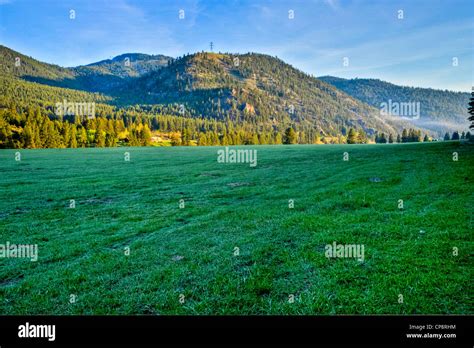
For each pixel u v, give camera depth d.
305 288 6.58
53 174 26.41
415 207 12.32
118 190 19.36
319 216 11.87
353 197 14.84
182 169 29.77
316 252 8.32
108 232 11.10
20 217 13.23
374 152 38.44
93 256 8.80
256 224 11.28
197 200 16.20
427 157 27.52
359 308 5.88
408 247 8.25
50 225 12.05
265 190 18.20
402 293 6.18
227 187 19.81
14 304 6.45
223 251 8.79
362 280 6.73
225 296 6.43
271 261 7.95
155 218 12.86
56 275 7.61
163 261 8.27
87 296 6.62
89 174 26.53
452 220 10.22
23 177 24.56
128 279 7.30
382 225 10.27
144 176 25.39
